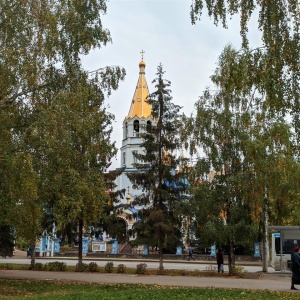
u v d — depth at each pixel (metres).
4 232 27.83
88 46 20.77
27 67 17.00
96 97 21.12
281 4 14.65
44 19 18.03
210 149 29.73
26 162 15.58
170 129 32.88
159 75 33.50
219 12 15.72
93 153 19.30
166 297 16.06
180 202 30.70
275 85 14.60
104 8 22.05
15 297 16.06
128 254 52.91
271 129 27.77
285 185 27.86
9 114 16.70
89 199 18.38
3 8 17.66
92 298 15.43
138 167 32.97
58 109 17.02
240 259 50.69
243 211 28.58
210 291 18.44
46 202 18.33
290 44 14.51
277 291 19.22
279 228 31.48
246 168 28.69
